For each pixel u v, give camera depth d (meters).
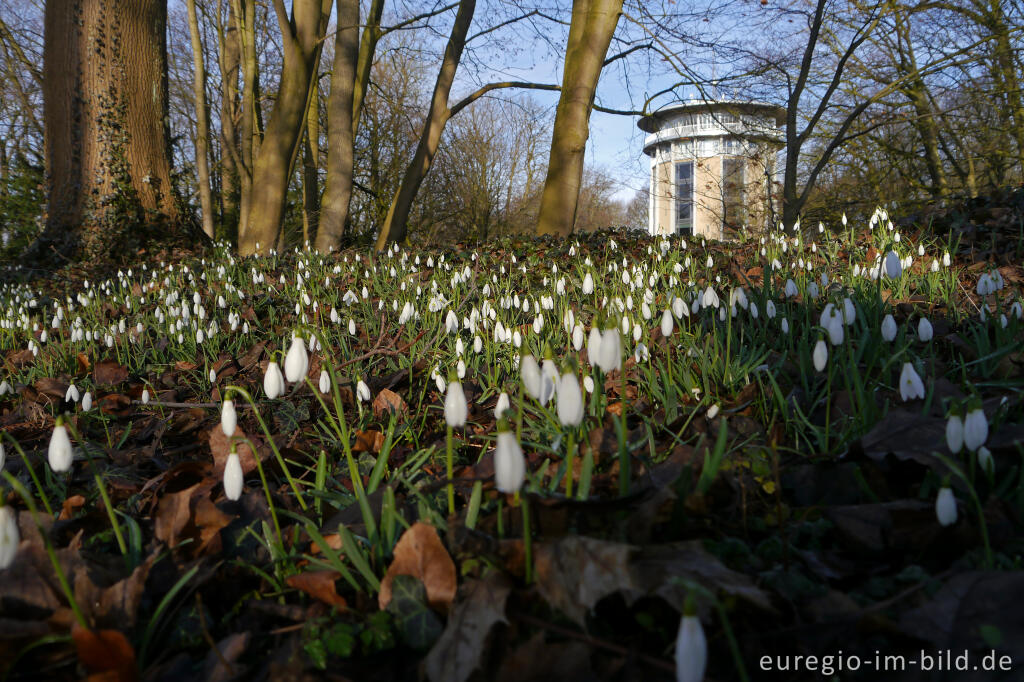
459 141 31.73
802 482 2.24
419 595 1.74
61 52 13.34
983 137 18.61
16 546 1.57
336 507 2.46
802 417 2.50
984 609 1.42
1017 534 1.77
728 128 16.53
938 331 3.80
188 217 15.14
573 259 8.64
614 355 1.87
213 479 2.77
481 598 1.61
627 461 1.90
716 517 1.99
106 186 13.60
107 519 2.58
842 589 1.74
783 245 7.09
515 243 10.63
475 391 4.01
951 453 2.00
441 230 33.09
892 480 2.11
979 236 6.85
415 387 4.31
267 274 9.80
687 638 1.16
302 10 13.73
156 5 14.23
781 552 1.87
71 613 1.69
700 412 2.88
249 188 18.69
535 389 1.96
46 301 10.14
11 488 3.09
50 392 4.82
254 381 4.86
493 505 2.16
